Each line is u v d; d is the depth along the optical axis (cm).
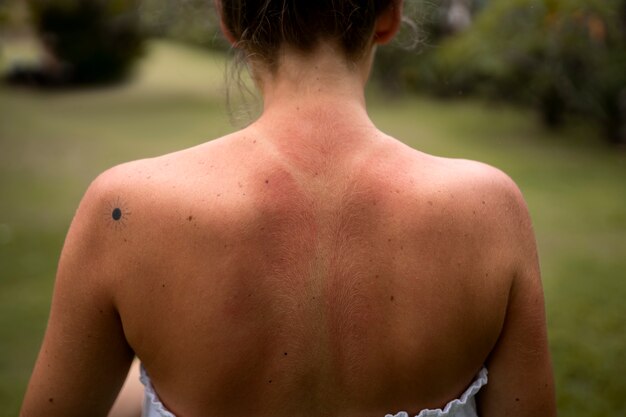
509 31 946
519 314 100
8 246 536
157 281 92
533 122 1110
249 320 91
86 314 95
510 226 98
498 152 902
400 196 95
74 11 1536
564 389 332
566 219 612
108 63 1593
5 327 399
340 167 95
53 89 1534
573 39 845
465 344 97
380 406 96
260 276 92
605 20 755
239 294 91
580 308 425
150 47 1862
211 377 93
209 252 91
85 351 97
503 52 962
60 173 789
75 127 1083
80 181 755
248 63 104
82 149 919
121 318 95
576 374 346
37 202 666
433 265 94
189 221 91
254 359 92
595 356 362
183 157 96
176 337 93
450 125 1099
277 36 99
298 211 93
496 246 96
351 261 93
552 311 421
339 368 94
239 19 102
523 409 105
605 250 533
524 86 1033
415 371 95
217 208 92
